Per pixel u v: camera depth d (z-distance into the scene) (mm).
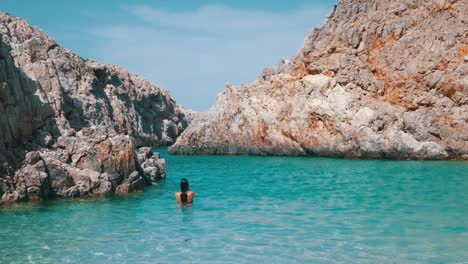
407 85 54875
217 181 35031
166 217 20234
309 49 61656
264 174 39469
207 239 16281
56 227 18250
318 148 57875
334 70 59156
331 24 62750
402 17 58312
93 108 60969
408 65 55312
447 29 54656
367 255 14102
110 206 22891
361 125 54406
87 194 25391
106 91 92812
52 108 28484
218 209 22219
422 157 51156
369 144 53438
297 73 62875
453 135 51500
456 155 51125
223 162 55156
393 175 35375
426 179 32250
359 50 58781
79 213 21000
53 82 30406
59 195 24781
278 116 62688
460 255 13977
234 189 29922
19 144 24906
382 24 58250
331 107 56656
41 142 26109
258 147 64688
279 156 62000
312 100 58594
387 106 55031
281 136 62000
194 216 20469
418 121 53281
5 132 23562
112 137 28250
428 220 18641
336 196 25438
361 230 17172
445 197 24094
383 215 19766
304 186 30344
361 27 59250
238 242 15812
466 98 51625
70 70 62562
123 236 16828
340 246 15094
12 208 21891
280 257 14055
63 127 28938
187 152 71938
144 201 24469
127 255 14453
